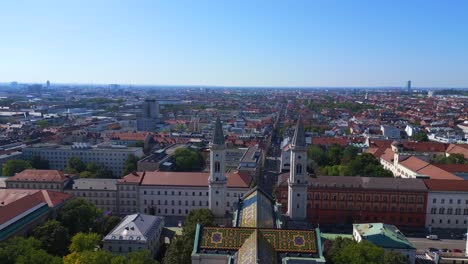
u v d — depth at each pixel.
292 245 120.75
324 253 141.25
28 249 128.38
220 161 181.50
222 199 184.12
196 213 163.88
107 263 125.38
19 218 158.75
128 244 152.38
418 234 198.75
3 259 123.00
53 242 149.00
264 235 122.88
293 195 179.50
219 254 119.50
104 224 175.62
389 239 152.62
